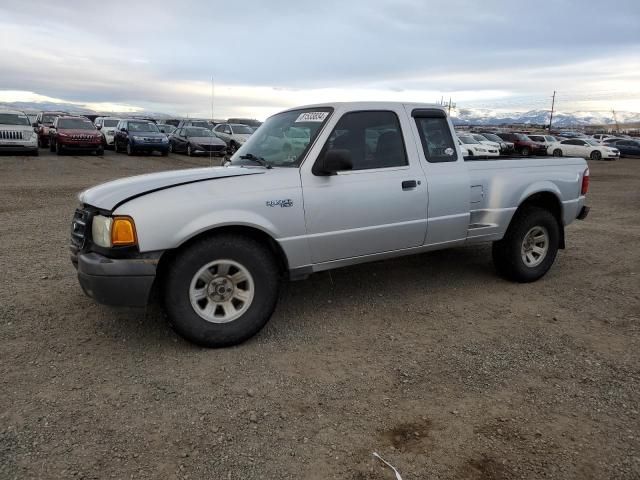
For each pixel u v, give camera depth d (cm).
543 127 10656
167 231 353
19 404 306
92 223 368
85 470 252
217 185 380
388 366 364
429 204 469
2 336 397
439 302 495
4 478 244
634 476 254
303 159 414
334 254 427
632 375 356
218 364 362
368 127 446
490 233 518
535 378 350
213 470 255
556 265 639
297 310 468
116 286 349
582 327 439
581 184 592
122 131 2528
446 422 297
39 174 1586
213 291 378
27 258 612
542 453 271
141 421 293
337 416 302
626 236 827
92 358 366
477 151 2980
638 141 3959
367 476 252
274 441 278
